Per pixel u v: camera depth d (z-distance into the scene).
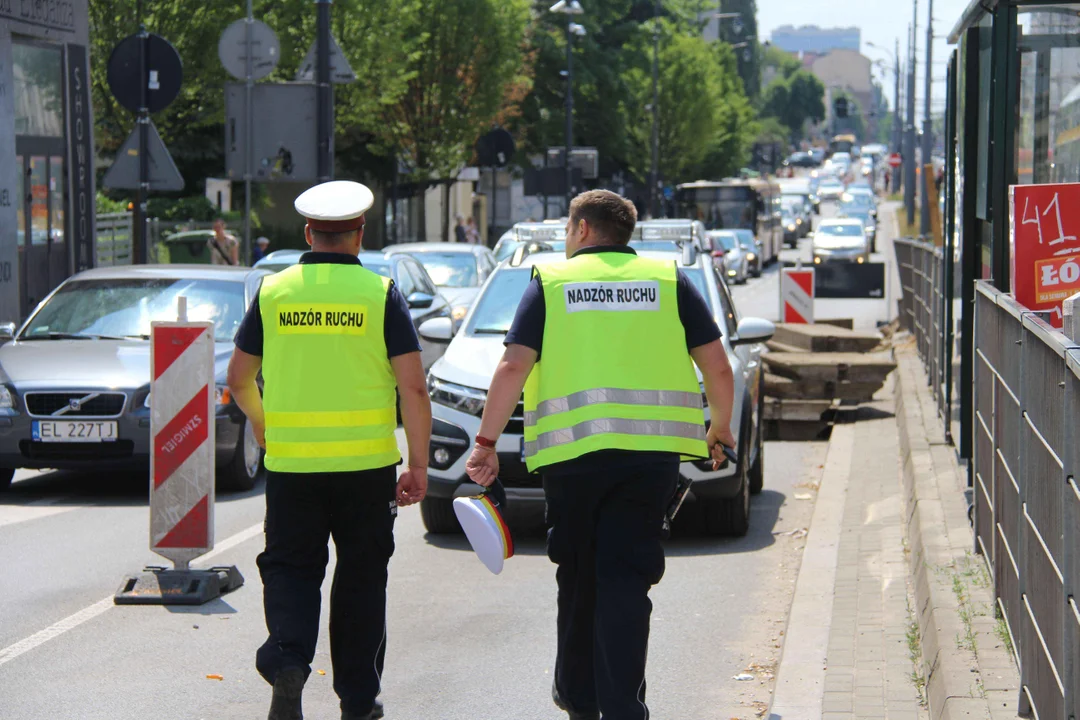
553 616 10.69
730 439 7.46
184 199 51.97
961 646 8.27
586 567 7.29
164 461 11.04
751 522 14.71
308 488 7.41
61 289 17.55
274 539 7.47
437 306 25.47
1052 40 12.19
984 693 7.45
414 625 10.41
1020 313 7.68
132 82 23.00
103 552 12.75
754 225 80.00
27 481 17.12
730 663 9.45
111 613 10.59
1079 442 5.78
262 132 26.86
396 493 7.70
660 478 7.04
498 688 8.84
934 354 22.00
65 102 30.53
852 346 23.12
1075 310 6.15
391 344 7.52
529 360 7.20
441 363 13.80
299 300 7.49
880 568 11.52
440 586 11.69
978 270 13.96
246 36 26.72
